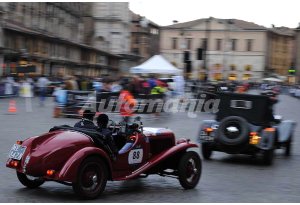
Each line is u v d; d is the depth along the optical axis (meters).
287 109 37.38
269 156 12.21
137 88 27.44
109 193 8.49
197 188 9.24
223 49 121.12
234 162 12.62
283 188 9.54
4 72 48.78
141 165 8.78
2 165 10.77
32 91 42.03
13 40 53.31
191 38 122.06
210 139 12.52
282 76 128.50
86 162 7.68
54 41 64.56
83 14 95.50
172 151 8.97
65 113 23.66
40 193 8.30
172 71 36.53
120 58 102.69
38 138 7.94
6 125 19.06
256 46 121.75
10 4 59.00
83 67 78.38
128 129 9.00
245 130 12.03
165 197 8.38
